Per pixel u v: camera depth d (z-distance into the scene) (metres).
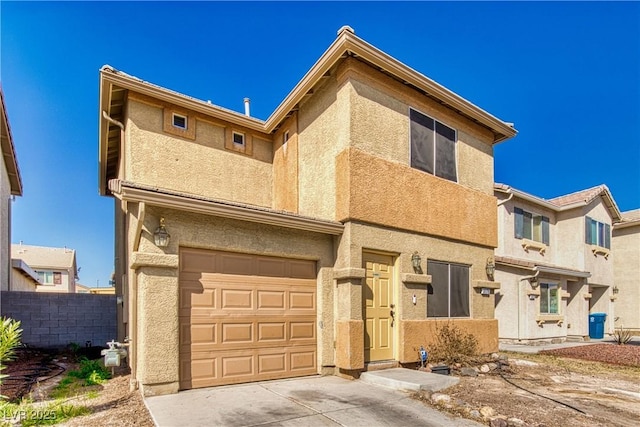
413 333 8.52
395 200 8.56
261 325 7.02
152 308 5.80
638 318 21.64
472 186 10.88
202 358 6.30
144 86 8.98
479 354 9.84
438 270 9.62
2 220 14.11
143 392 5.64
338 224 7.75
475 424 4.99
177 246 6.18
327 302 7.81
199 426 4.50
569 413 5.54
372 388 6.61
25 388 6.62
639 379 8.53
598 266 19.67
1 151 13.62
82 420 4.75
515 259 15.45
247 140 11.10
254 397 5.80
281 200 10.70
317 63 8.35
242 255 6.99
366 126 8.22
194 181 9.93
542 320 15.13
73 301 11.95
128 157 9.00
